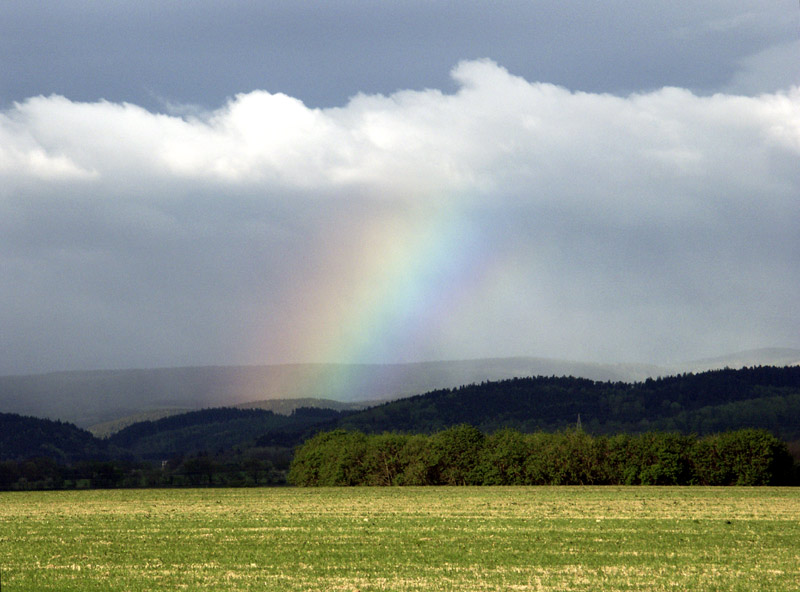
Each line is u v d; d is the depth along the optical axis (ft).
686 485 471.62
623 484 479.41
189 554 188.85
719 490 427.33
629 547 197.16
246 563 176.35
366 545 202.39
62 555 188.65
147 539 217.36
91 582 156.25
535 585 151.23
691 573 162.61
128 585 153.28
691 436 486.38
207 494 434.71
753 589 147.84
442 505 327.67
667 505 322.75
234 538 218.18
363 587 149.89
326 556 184.75
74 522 268.82
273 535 223.92
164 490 497.05
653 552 189.16
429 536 220.02
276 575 162.30
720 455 473.26
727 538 213.46
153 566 173.17
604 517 271.28
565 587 149.69
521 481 488.85
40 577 161.38
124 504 357.41
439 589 147.95
